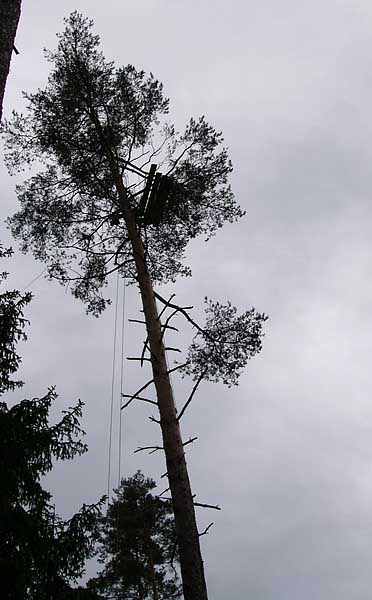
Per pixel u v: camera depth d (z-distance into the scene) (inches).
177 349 373.4
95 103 478.9
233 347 417.1
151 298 401.1
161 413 350.3
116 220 470.9
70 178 470.3
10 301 410.6
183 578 303.3
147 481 888.3
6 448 355.9
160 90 488.1
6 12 267.0
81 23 494.0
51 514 365.1
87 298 510.6
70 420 387.9
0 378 400.2
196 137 474.9
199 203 471.2
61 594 341.4
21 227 490.9
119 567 775.7
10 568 326.3
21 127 475.2
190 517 317.1
